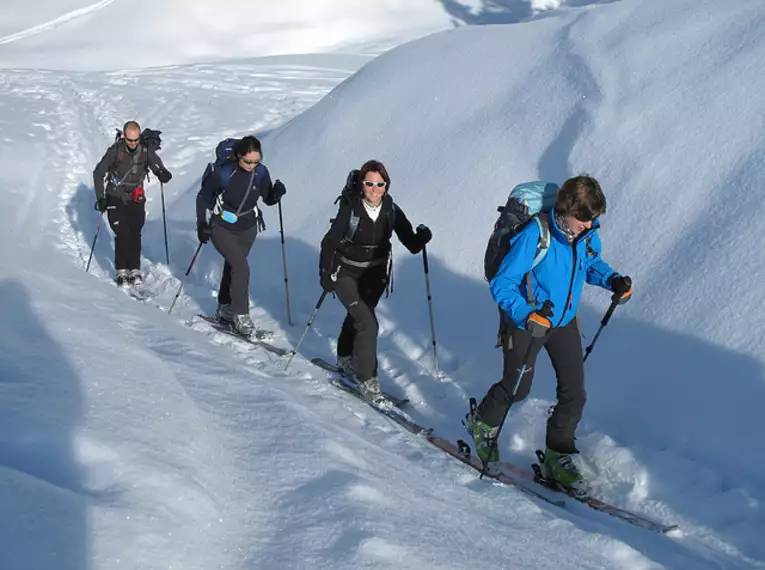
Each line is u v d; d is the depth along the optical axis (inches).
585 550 131.8
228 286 260.4
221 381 177.2
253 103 667.4
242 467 132.9
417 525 121.9
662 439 178.4
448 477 158.6
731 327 187.8
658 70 269.6
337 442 150.1
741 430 168.9
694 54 267.9
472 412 173.9
